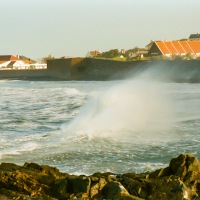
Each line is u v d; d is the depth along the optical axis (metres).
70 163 27.53
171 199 19.45
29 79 166.38
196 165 21.41
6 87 120.31
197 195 19.86
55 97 78.00
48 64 164.75
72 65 153.62
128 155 29.22
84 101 65.75
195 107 53.16
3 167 22.48
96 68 148.00
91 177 20.58
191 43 188.62
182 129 38.38
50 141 34.38
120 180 20.83
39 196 19.78
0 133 39.53
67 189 20.30
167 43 184.88
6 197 19.45
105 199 19.47
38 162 28.09
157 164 26.75
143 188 20.12
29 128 42.16
